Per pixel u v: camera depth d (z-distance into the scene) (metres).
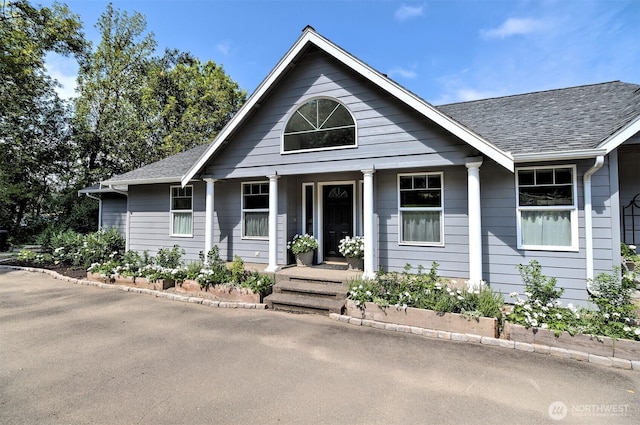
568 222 5.85
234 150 8.16
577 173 5.73
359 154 6.88
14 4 14.13
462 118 8.17
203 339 4.62
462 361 3.89
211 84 26.08
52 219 18.16
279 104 7.71
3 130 15.95
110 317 5.64
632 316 4.30
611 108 6.38
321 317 5.64
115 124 20.08
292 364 3.82
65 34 16.50
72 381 3.41
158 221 10.45
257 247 8.86
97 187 14.70
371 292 5.58
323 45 6.82
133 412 2.87
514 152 5.71
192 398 3.10
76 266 9.80
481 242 6.36
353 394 3.17
